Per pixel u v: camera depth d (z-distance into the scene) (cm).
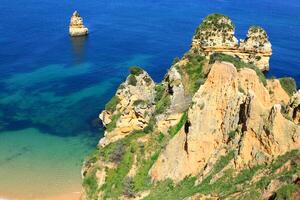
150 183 6297
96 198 6719
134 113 7856
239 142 5472
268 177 4756
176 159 6178
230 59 7669
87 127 10438
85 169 7581
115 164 7000
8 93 12319
